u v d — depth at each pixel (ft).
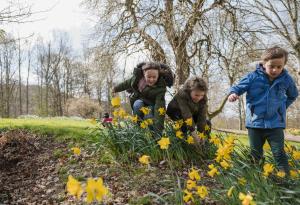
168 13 38.24
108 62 43.04
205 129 16.46
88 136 19.39
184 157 15.70
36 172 15.29
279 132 13.07
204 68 39.63
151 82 16.48
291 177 11.63
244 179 10.61
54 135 20.47
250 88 13.66
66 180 13.74
